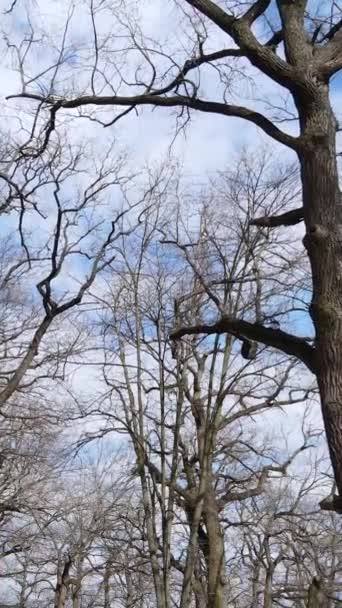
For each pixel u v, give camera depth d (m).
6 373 18.47
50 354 20.86
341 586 24.72
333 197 8.66
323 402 8.12
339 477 7.88
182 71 10.65
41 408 21.62
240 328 9.36
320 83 9.01
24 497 22.78
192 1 9.84
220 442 24.83
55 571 29.98
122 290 21.25
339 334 8.16
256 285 18.27
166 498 21.83
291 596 27.08
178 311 19.53
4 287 21.50
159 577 19.08
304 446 26.28
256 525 25.86
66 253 16.52
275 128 9.31
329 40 9.58
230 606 30.09
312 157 8.80
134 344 21.23
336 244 8.45
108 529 24.67
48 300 16.55
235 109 9.88
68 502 27.47
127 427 20.81
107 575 28.17
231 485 25.27
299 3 9.52
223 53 10.57
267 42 9.98
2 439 23.12
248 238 19.95
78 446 22.92
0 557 24.52
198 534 23.06
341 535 27.22
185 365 21.20
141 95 10.96
